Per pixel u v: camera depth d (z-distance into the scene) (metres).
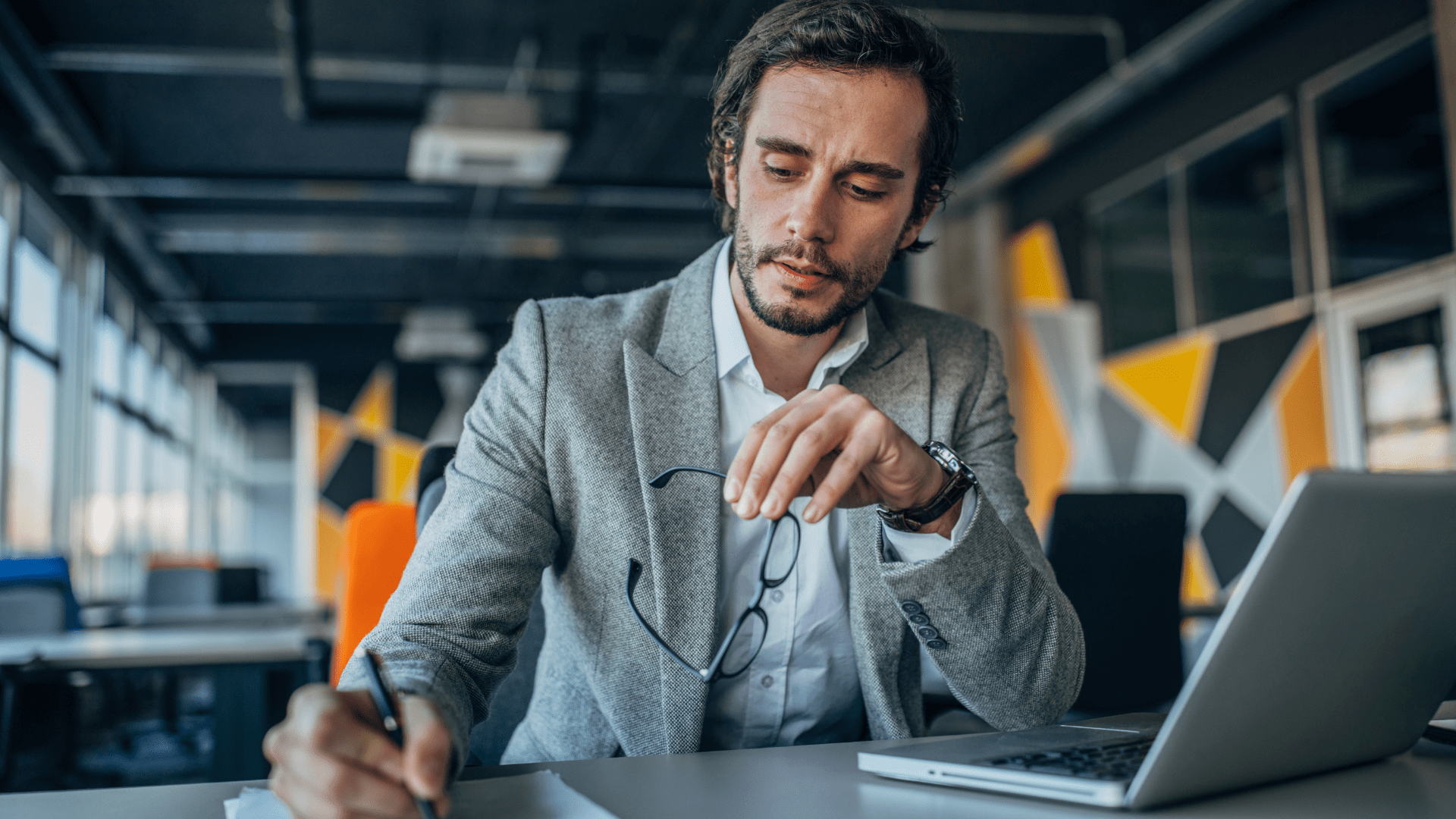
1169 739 0.56
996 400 1.18
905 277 9.04
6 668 2.27
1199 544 6.37
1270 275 5.91
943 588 0.85
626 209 9.45
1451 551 0.64
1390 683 0.68
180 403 12.70
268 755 0.56
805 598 1.05
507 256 10.80
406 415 14.45
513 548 0.91
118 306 9.57
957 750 0.70
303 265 11.11
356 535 1.66
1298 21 5.71
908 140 0.95
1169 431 6.62
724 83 1.05
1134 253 6.99
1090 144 7.42
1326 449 5.52
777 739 1.08
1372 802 0.62
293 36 5.62
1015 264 8.22
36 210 7.01
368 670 0.61
